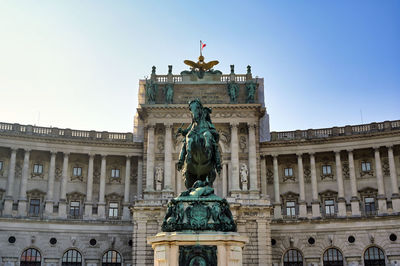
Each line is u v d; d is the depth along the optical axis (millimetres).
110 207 83250
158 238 22500
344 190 81000
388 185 78625
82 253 78000
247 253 69938
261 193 79438
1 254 74062
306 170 83812
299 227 78500
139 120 86688
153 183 76250
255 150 77688
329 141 81438
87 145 83062
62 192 80250
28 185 80625
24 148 79750
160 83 81438
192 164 25688
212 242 22266
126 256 79062
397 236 74062
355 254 75375
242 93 81812
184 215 23062
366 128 80500
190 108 26984
